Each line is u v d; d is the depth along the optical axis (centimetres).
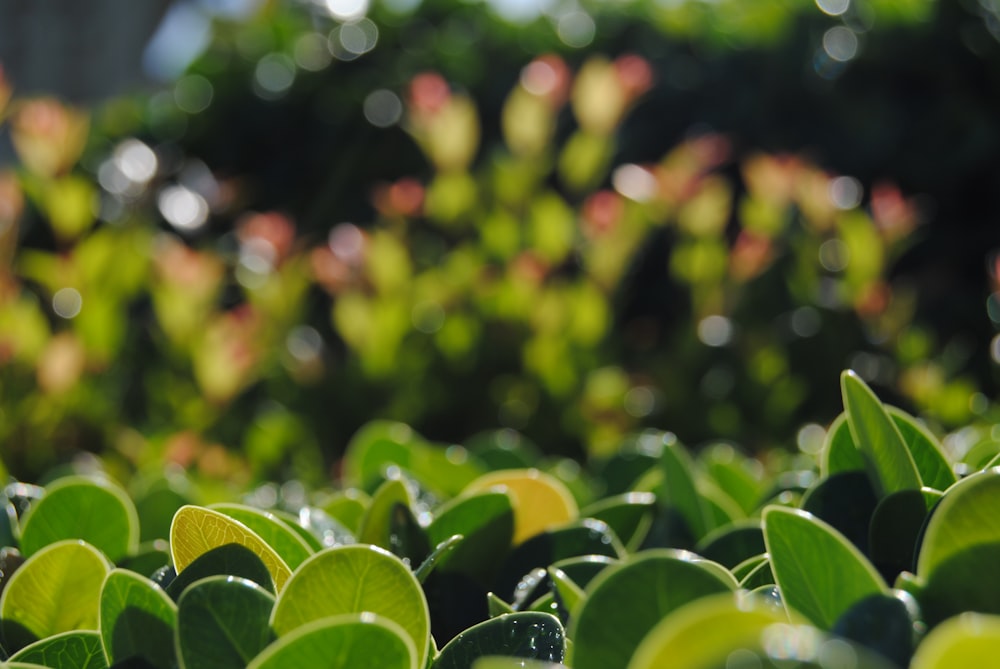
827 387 350
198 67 539
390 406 334
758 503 137
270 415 317
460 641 74
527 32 515
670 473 123
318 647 58
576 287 358
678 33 503
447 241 409
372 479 141
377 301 357
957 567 66
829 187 372
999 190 461
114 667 72
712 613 47
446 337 341
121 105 536
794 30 484
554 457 328
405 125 506
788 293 381
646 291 462
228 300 464
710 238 365
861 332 356
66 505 112
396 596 70
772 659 45
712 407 339
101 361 325
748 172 378
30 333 316
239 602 69
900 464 88
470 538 105
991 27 464
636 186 364
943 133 463
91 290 333
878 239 359
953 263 461
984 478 65
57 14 665
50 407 305
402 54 529
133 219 378
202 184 449
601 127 367
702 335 355
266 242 364
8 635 89
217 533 81
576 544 106
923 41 466
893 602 62
